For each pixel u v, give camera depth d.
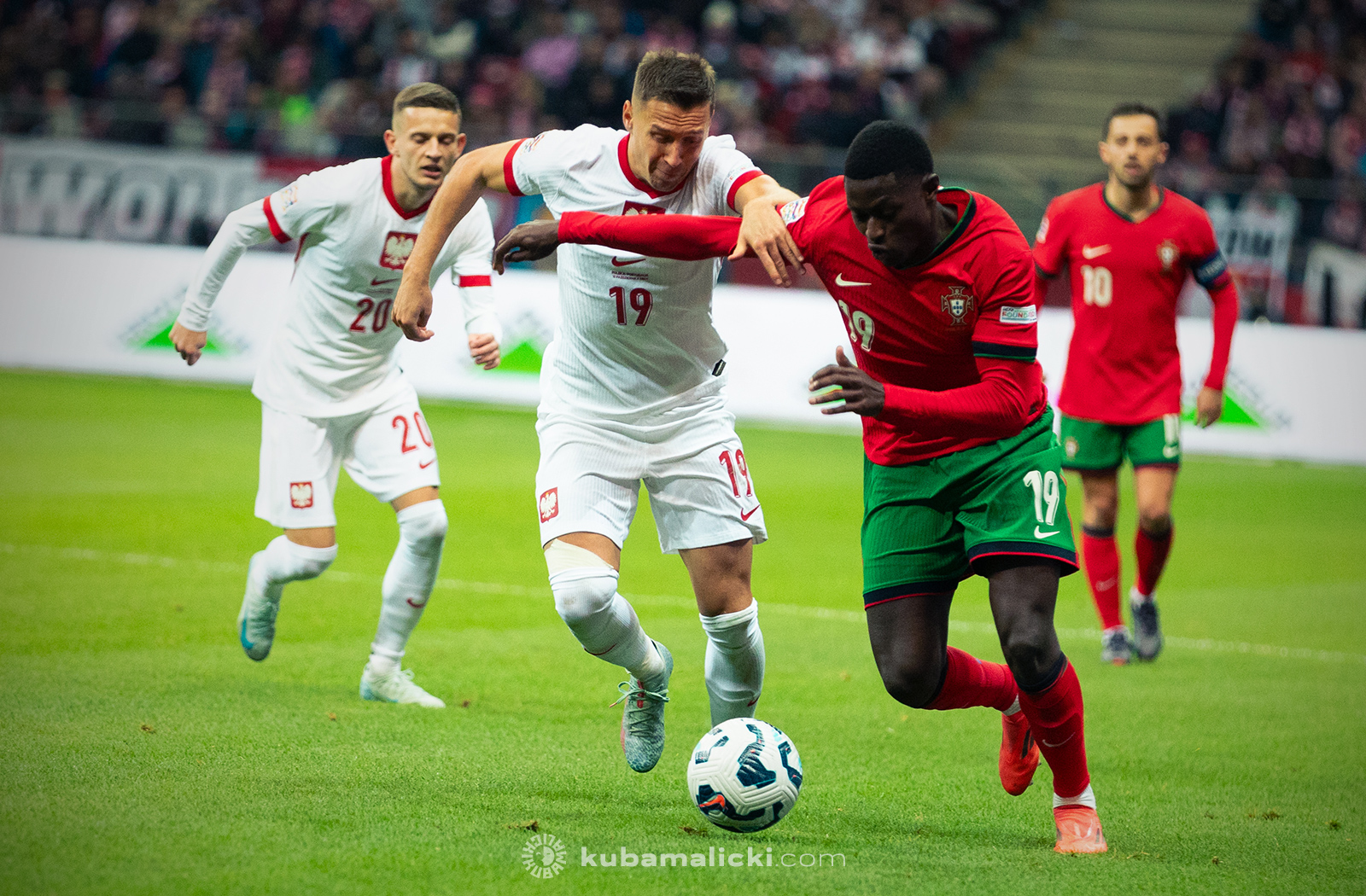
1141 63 63.31
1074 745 10.58
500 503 29.23
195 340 15.00
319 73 54.59
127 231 45.31
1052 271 19.77
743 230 10.08
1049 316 41.03
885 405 9.62
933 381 10.89
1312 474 39.12
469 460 34.22
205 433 36.19
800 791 12.20
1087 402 19.17
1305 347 41.16
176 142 45.03
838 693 16.34
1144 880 9.91
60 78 53.12
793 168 43.56
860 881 9.62
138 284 45.16
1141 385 18.95
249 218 14.50
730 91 54.34
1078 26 65.38
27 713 13.35
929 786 12.56
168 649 16.67
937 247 10.06
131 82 52.91
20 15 55.97
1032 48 64.50
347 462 15.10
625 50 53.88
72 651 16.23
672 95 10.29
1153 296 18.86
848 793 12.22
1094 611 23.39
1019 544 10.45
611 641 11.35
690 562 11.68
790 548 26.59
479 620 19.48
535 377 43.53
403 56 54.69
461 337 44.22
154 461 31.86
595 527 11.38
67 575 20.73
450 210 11.62
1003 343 10.02
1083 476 19.30
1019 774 11.79
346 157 44.41
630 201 10.99
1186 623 21.95
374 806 10.83
